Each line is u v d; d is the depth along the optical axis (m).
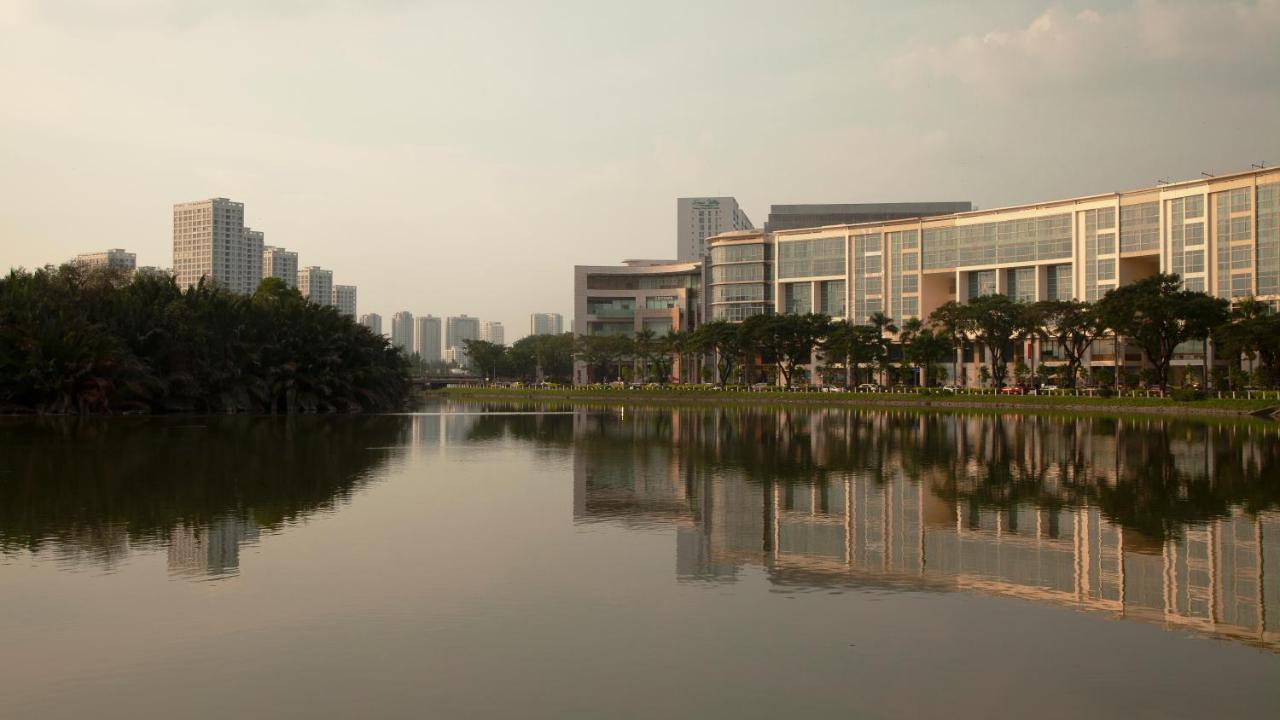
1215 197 132.12
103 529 28.53
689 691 15.43
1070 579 23.14
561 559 24.98
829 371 168.75
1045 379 139.50
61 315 88.06
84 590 21.19
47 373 85.94
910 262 173.38
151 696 15.04
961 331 133.00
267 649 17.28
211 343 101.19
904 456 52.94
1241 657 17.34
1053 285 156.00
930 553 26.06
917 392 132.50
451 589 21.59
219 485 39.03
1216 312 105.38
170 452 53.25
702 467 47.25
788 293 192.12
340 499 35.44
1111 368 147.38
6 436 63.25
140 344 94.56
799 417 97.50
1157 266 147.00
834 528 29.81
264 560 24.41
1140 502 35.31
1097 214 147.88
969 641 18.19
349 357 114.69
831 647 17.73
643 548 26.47
